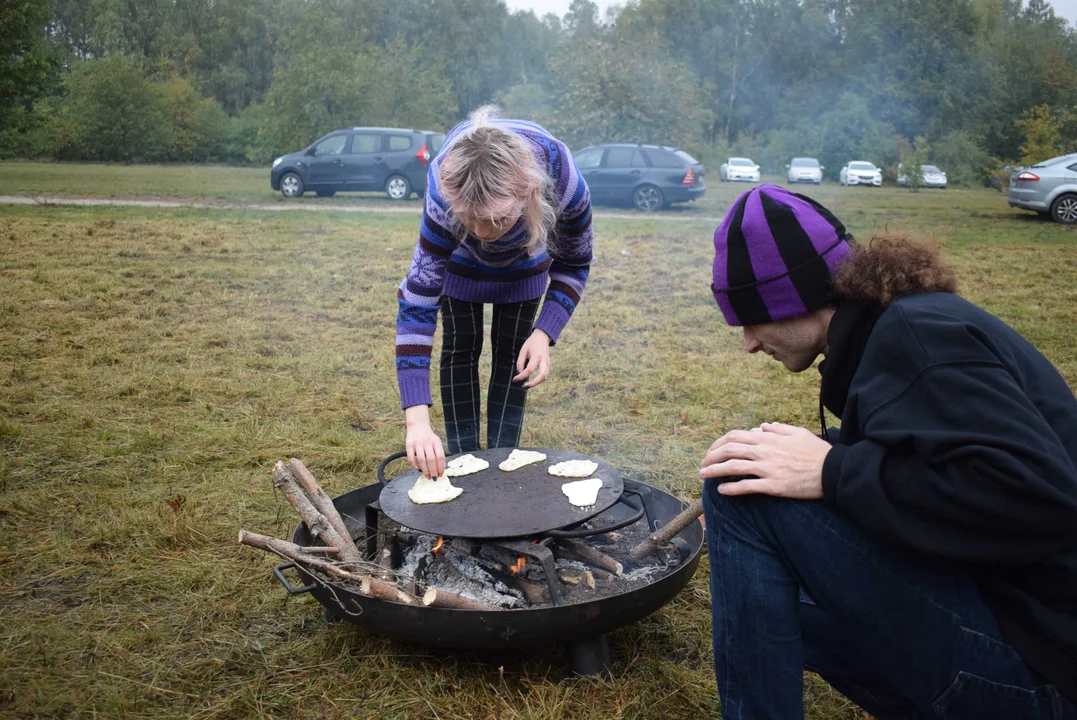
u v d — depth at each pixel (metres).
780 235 1.54
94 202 15.45
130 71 38.69
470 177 1.82
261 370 4.89
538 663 2.14
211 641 2.22
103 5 63.97
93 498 3.05
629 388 4.71
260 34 66.06
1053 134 42.56
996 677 1.32
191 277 7.83
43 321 5.79
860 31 56.50
